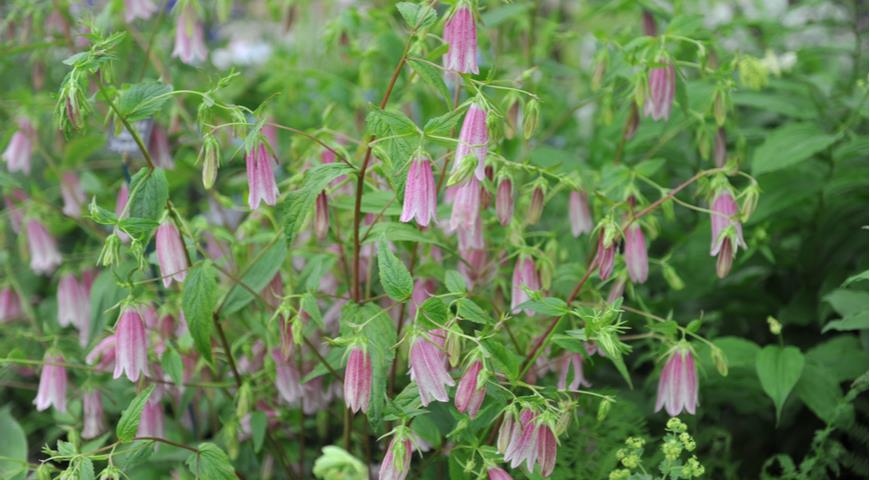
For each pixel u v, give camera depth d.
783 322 1.40
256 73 1.79
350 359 0.94
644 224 1.12
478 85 1.00
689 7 1.71
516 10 1.37
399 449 0.94
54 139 1.45
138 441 1.02
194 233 1.18
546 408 0.96
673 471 1.02
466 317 0.97
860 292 1.26
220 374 1.27
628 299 1.40
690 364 1.05
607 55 1.22
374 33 1.37
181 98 1.39
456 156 0.97
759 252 1.42
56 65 1.63
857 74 1.53
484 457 1.00
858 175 1.35
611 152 1.42
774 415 1.36
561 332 1.08
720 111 1.18
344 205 1.07
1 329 1.42
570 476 1.13
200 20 1.26
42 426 1.42
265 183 1.00
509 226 1.12
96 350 1.12
